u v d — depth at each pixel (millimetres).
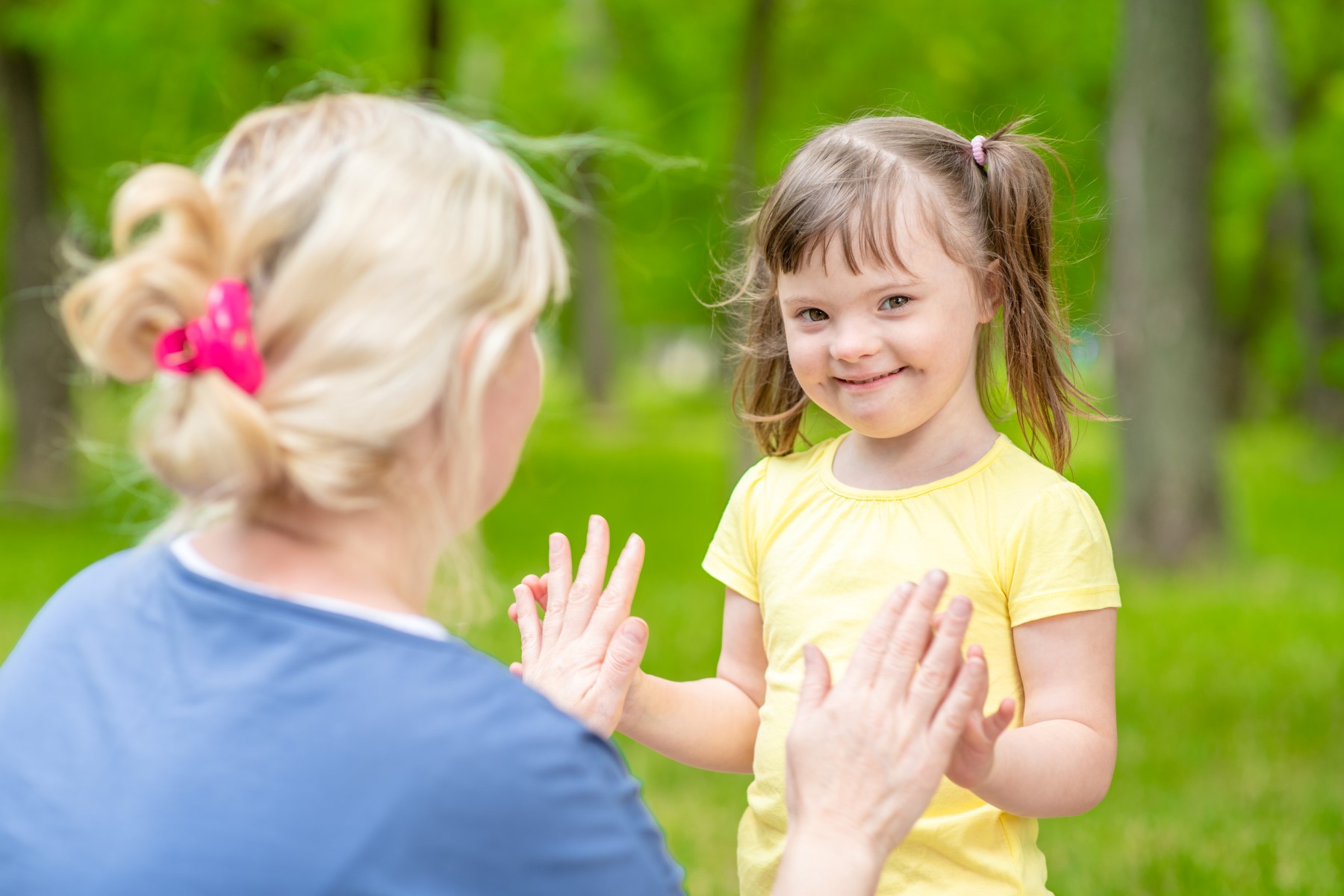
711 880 4031
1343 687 6074
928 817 1857
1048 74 14812
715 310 2578
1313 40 15906
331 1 12859
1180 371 9562
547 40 15352
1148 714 5707
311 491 1233
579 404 28641
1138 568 9594
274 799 1159
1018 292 2041
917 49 14320
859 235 1844
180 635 1285
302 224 1287
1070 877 3949
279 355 1262
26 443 13102
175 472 1234
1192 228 9523
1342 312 21125
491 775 1185
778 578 2049
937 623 1537
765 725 1986
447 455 1323
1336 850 4047
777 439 2295
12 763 1273
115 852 1156
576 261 27953
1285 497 15844
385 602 1326
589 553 1977
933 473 1979
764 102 13031
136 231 1400
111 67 13117
